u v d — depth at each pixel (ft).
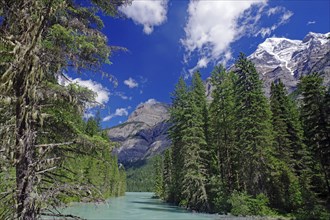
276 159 97.86
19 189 15.65
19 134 16.38
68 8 22.20
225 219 85.61
